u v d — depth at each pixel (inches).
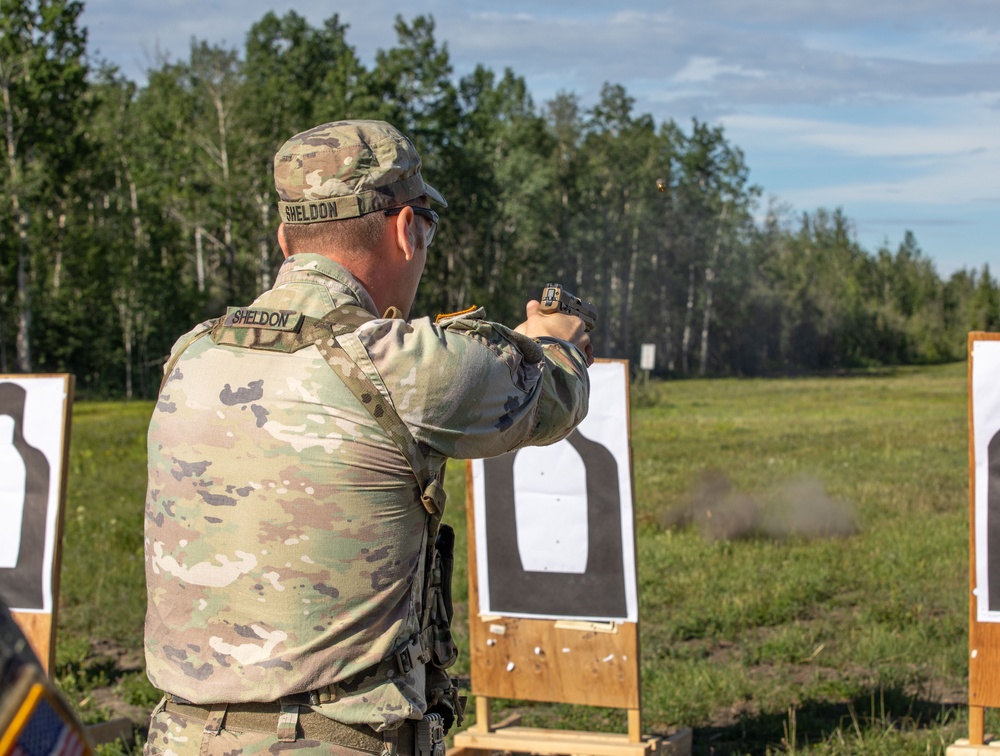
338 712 60.4
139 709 196.9
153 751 63.9
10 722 29.9
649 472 500.1
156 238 1572.3
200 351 65.2
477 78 1969.7
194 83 1940.2
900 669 206.2
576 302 77.7
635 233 2048.5
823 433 728.3
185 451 62.4
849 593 269.4
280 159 66.2
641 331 2201.0
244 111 1462.8
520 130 1987.0
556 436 70.7
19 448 164.9
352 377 60.6
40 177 1270.9
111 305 1555.1
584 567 156.7
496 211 1807.3
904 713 184.7
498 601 160.9
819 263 3137.3
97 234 1524.4
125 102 1811.0
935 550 307.0
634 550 154.5
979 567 146.7
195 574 61.6
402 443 60.9
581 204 2068.2
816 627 236.5
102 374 1604.3
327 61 1862.7
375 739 61.7
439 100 1692.9
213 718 60.9
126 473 533.6
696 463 538.3
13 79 1302.9
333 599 60.4
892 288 3484.3
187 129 1549.0
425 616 67.4
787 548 315.0
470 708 194.1
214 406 62.1
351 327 62.1
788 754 162.7
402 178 66.0
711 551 309.3
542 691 159.8
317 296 63.6
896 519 358.0
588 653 157.5
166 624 63.2
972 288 3695.9
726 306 2367.1
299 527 59.7
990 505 146.3
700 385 1760.6
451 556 71.1
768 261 2536.9
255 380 61.9
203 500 61.4
